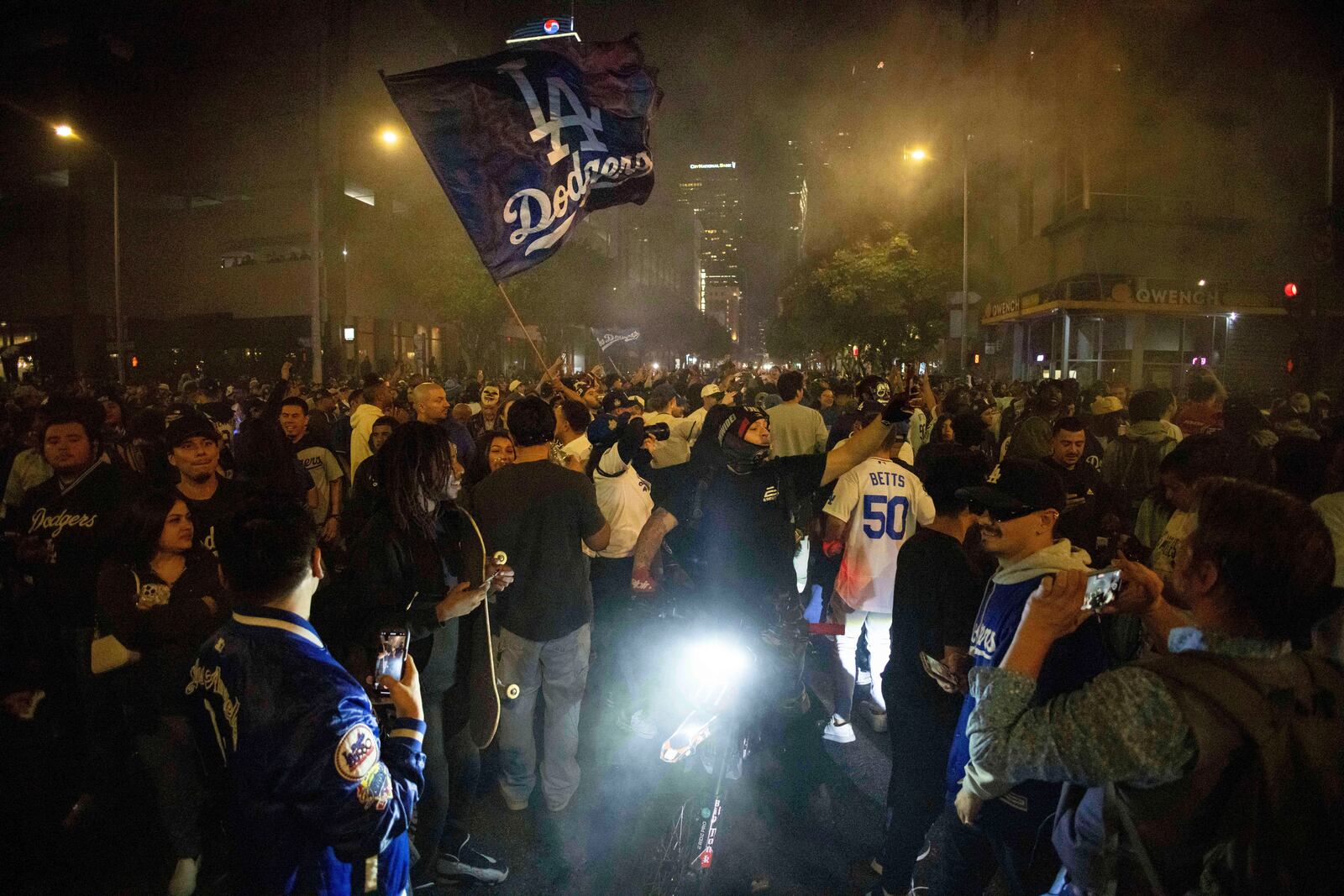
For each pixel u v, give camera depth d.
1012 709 1.95
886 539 5.21
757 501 3.84
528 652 4.19
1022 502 2.66
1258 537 1.67
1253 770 1.60
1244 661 1.69
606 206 6.44
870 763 4.98
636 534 5.81
